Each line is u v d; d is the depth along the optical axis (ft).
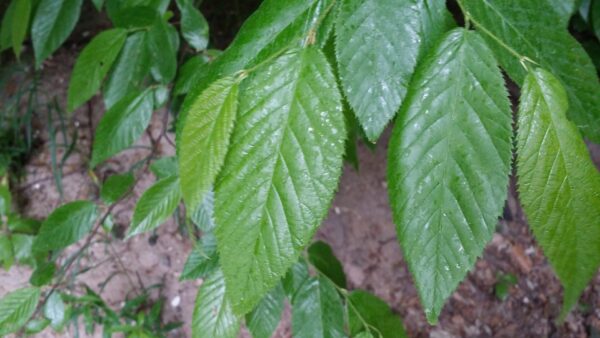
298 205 0.55
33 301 1.50
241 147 0.56
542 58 0.64
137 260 2.23
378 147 2.35
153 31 1.22
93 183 2.26
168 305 2.19
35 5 1.49
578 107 0.65
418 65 0.60
